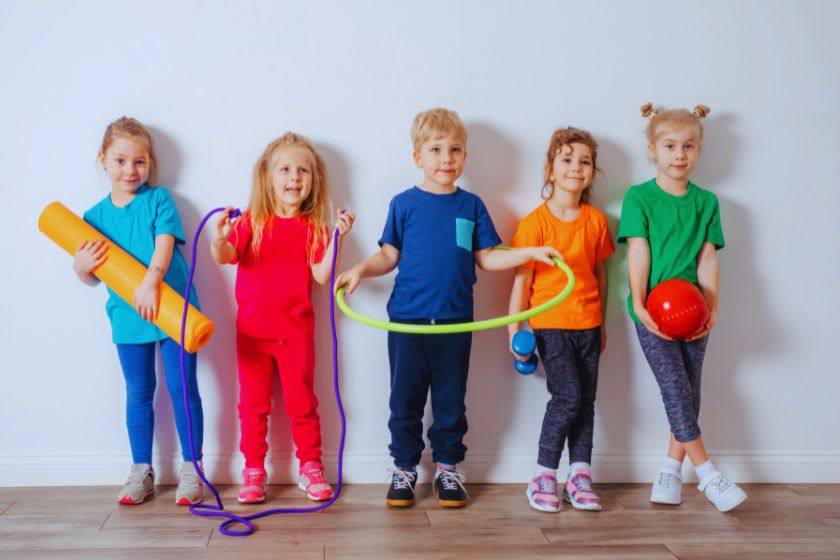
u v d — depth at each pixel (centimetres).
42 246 205
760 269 217
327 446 211
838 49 214
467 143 209
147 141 197
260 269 198
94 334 207
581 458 201
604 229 205
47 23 201
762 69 213
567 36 209
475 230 201
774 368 218
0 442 207
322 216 201
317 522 182
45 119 202
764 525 184
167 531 175
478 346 212
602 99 211
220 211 194
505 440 215
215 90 204
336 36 205
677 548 169
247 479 197
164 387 208
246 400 200
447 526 180
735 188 215
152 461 207
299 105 206
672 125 198
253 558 160
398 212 199
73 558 159
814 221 217
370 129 207
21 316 206
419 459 203
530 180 211
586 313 200
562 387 197
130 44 202
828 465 219
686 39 212
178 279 198
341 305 176
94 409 208
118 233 197
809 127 215
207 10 203
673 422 195
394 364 200
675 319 188
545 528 180
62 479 207
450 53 207
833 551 168
